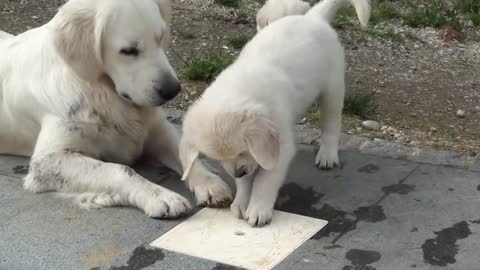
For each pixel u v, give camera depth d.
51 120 2.45
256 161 2.11
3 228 2.26
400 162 2.51
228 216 2.27
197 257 2.12
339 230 2.20
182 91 3.14
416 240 2.15
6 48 2.61
